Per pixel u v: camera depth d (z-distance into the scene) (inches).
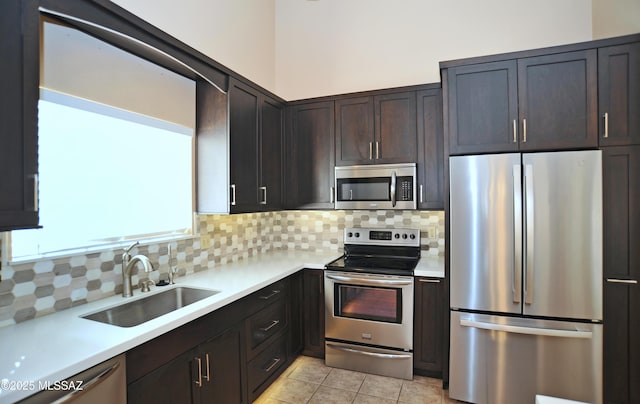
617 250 81.5
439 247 122.1
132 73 77.5
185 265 95.7
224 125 93.4
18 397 38.2
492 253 88.4
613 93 81.6
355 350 109.0
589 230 81.7
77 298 67.4
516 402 87.2
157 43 71.9
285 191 127.5
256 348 89.8
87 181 69.7
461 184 91.1
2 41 44.2
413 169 111.2
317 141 124.3
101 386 48.4
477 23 119.0
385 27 131.2
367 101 118.1
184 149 94.4
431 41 124.8
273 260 121.7
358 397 94.6
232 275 96.6
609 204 82.0
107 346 49.5
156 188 86.4
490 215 88.4
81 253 68.1
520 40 114.1
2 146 44.0
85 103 67.5
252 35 130.9
